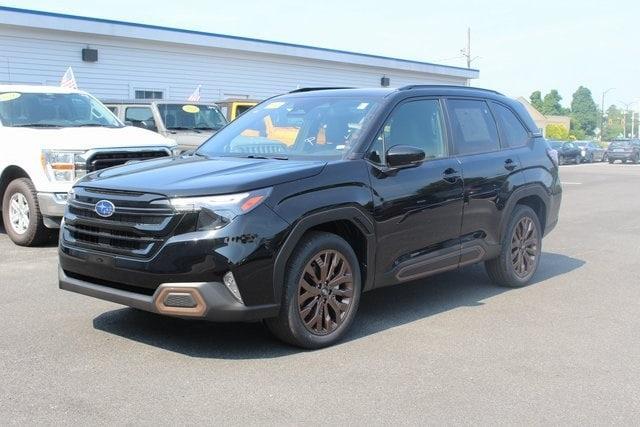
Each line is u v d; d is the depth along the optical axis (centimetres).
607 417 405
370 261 540
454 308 636
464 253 631
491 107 700
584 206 1565
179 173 506
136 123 1440
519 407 416
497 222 668
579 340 548
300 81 2809
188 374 455
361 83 3102
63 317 574
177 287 454
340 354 501
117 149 893
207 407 405
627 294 704
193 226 457
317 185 501
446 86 659
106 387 430
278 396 423
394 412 404
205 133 1426
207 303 453
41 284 686
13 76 1959
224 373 458
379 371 469
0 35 1919
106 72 2170
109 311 593
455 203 611
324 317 512
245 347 509
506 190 672
